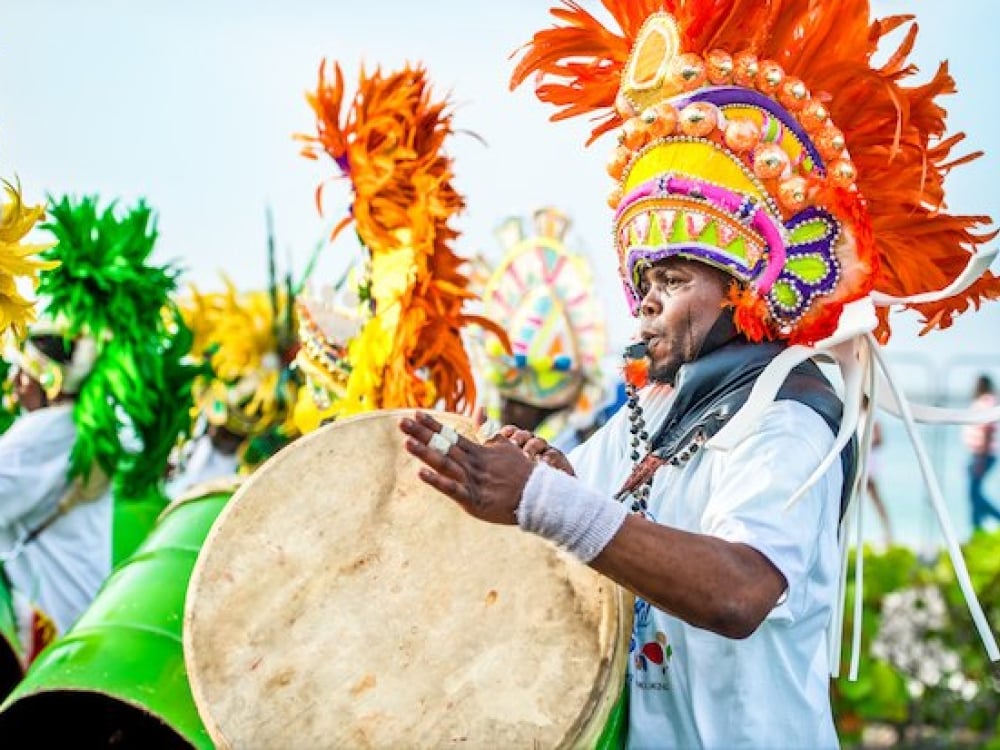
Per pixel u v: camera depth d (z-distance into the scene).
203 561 2.09
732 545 1.90
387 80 2.90
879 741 5.68
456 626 2.09
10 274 2.61
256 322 4.82
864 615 5.64
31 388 4.22
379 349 2.85
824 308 2.16
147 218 4.34
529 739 2.00
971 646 5.64
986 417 2.28
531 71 2.40
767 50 2.20
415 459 2.18
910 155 2.26
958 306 2.35
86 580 4.19
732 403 2.15
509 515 1.86
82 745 2.62
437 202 2.83
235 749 2.01
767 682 2.09
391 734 2.03
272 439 4.83
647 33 2.22
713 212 2.12
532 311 4.85
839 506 2.15
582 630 2.06
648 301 2.20
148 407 4.26
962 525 7.53
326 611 2.10
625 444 2.37
